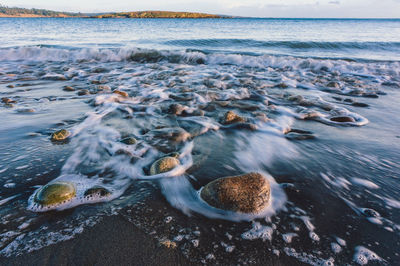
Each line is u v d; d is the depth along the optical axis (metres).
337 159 1.33
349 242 0.82
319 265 0.75
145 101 2.26
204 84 2.88
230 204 0.93
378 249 0.80
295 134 1.64
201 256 0.77
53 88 2.70
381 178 1.17
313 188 1.10
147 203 0.98
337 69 3.88
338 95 2.58
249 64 4.37
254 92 2.60
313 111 2.01
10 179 1.08
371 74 3.56
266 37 8.63
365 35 9.70
